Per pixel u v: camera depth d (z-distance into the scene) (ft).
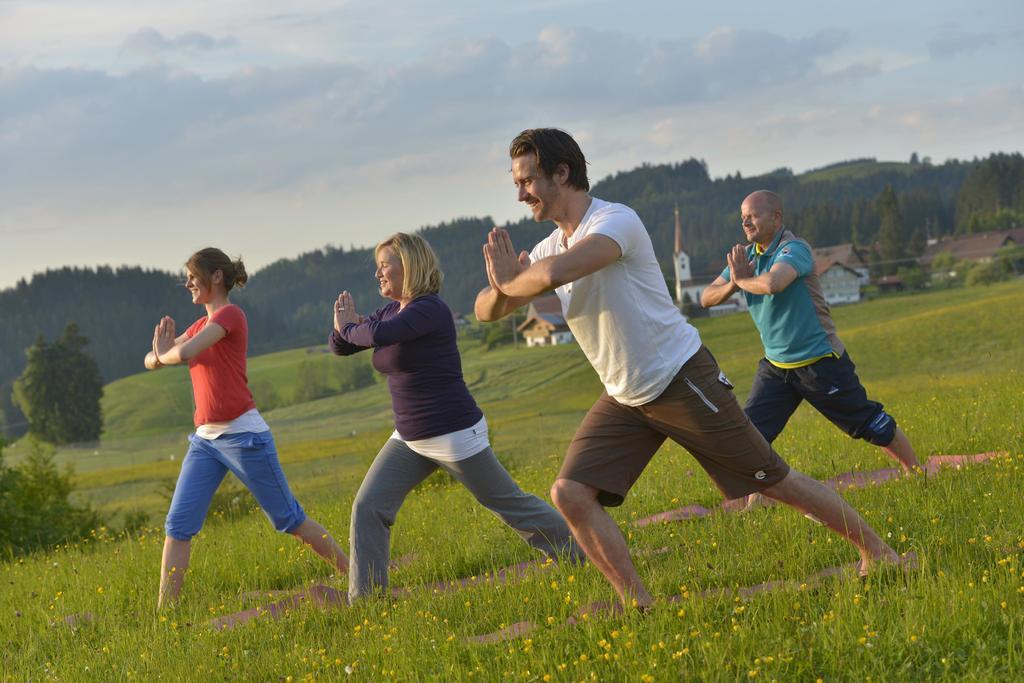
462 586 28.45
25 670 26.20
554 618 22.02
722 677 17.74
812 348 33.35
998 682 16.63
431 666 21.40
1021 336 237.45
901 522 27.07
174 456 328.49
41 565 45.27
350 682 21.04
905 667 17.42
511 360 499.92
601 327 21.31
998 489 29.43
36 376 616.80
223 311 32.73
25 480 87.40
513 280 20.45
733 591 22.71
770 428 34.73
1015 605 19.16
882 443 34.01
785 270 31.91
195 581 35.63
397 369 28.68
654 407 21.80
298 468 200.23
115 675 24.50
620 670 18.76
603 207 21.21
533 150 21.06
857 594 20.30
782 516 29.27
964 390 71.26
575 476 22.40
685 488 40.01
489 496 29.63
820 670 17.83
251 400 33.37
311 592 30.76
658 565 26.96
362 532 29.27
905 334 263.49
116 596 34.40
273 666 23.16
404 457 29.71
